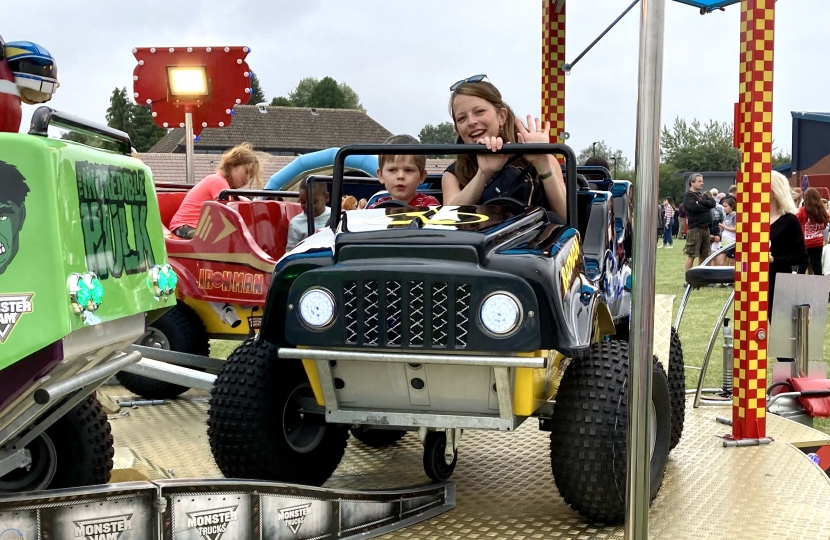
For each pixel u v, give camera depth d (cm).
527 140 317
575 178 296
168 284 213
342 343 262
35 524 179
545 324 251
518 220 289
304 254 274
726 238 1864
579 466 269
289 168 841
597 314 308
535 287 251
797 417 449
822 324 474
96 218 177
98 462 271
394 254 262
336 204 309
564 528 271
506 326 249
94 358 189
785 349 473
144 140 7056
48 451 265
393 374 273
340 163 307
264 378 298
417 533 265
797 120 2491
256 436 295
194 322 539
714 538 250
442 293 255
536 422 416
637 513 187
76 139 190
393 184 372
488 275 251
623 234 384
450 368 266
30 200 157
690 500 288
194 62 763
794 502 285
